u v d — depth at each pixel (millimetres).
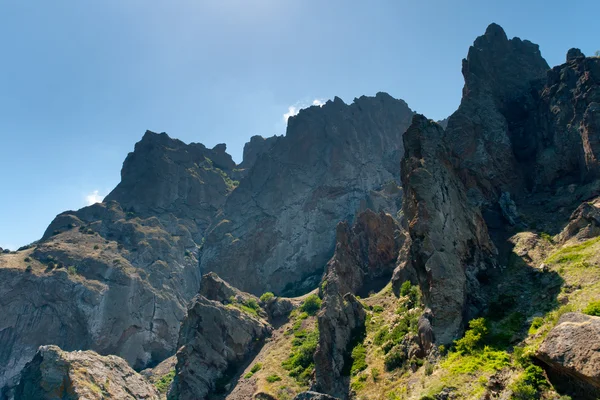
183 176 175875
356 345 49406
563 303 34062
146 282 126000
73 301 113938
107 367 73812
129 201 164875
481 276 43375
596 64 58531
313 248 130500
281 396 50875
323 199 138625
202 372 65375
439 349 35875
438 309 38188
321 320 51406
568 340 25344
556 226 47062
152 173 170875
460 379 30891
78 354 72688
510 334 34000
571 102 58781
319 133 156125
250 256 135875
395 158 154250
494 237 50406
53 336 110625
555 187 55000
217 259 139250
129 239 142125
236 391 58688
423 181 44906
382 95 171875
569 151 55688
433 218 42562
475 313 38969
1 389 102875
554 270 38906
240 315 73875
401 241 74250
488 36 80125
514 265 43594
